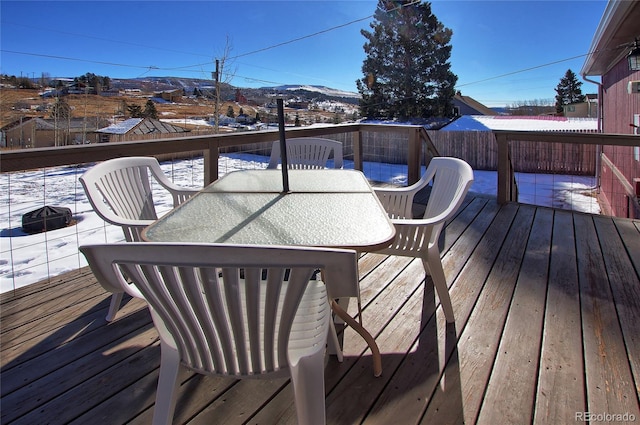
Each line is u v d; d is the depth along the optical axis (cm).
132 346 185
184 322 103
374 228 140
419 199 474
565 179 1062
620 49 646
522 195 907
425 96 1867
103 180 195
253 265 88
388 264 272
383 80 1898
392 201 239
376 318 205
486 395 151
